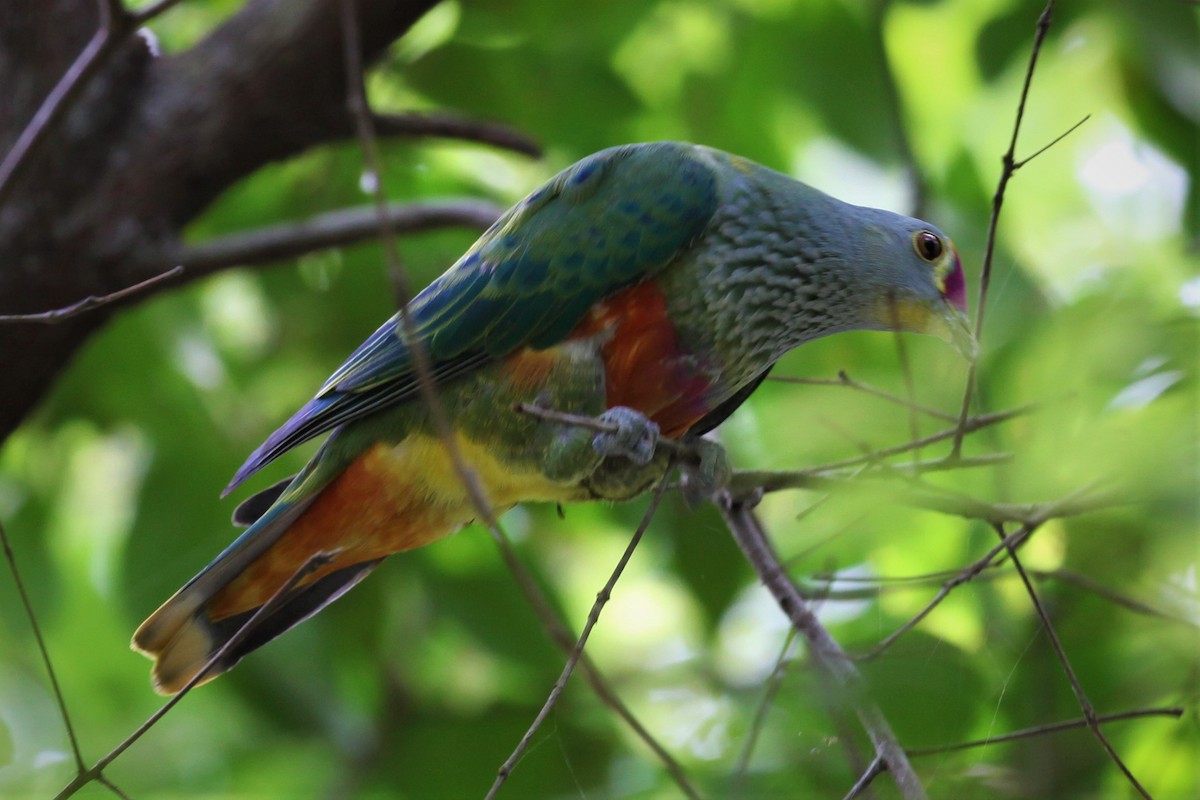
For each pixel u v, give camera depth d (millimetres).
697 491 8055
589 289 7766
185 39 12180
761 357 8219
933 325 8266
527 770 10961
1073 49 12492
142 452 11883
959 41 13117
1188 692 8688
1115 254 10008
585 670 6652
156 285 9141
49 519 12172
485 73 11930
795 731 7879
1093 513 6656
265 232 9516
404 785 11195
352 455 7816
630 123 12617
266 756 12117
